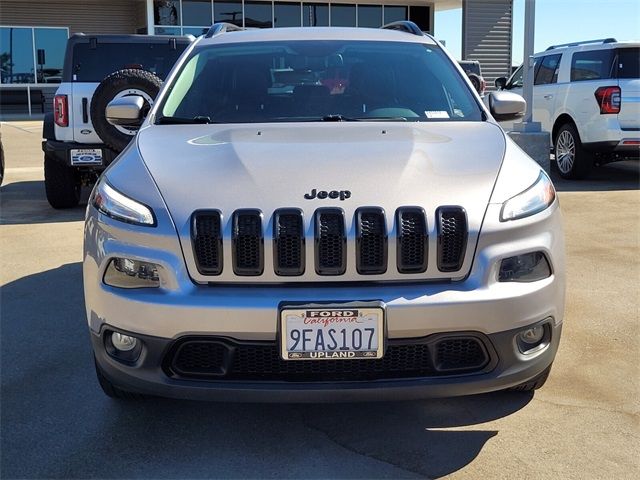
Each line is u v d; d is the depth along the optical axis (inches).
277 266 102.6
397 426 119.9
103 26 892.6
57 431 119.3
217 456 111.1
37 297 193.6
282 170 111.9
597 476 104.3
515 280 106.5
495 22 897.5
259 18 866.1
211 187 108.9
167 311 101.0
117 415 124.9
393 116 148.3
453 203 106.3
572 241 252.2
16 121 858.8
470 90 155.5
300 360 100.5
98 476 106.0
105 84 262.7
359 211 104.0
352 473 105.9
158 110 149.7
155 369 104.0
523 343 108.8
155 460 110.2
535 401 128.0
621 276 207.0
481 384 103.9
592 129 374.0
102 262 107.7
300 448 113.1
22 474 106.6
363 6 895.7
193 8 845.8
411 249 104.0
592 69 380.2
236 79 156.6
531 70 405.1
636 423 119.6
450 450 112.0
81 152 301.6
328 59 161.5
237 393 101.5
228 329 100.0
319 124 139.9
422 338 101.7
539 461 108.4
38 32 874.8
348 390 100.3
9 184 412.8
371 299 100.3
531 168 119.9
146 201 108.2
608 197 340.8
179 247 103.4
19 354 153.0
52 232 277.7
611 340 156.7
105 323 106.9
